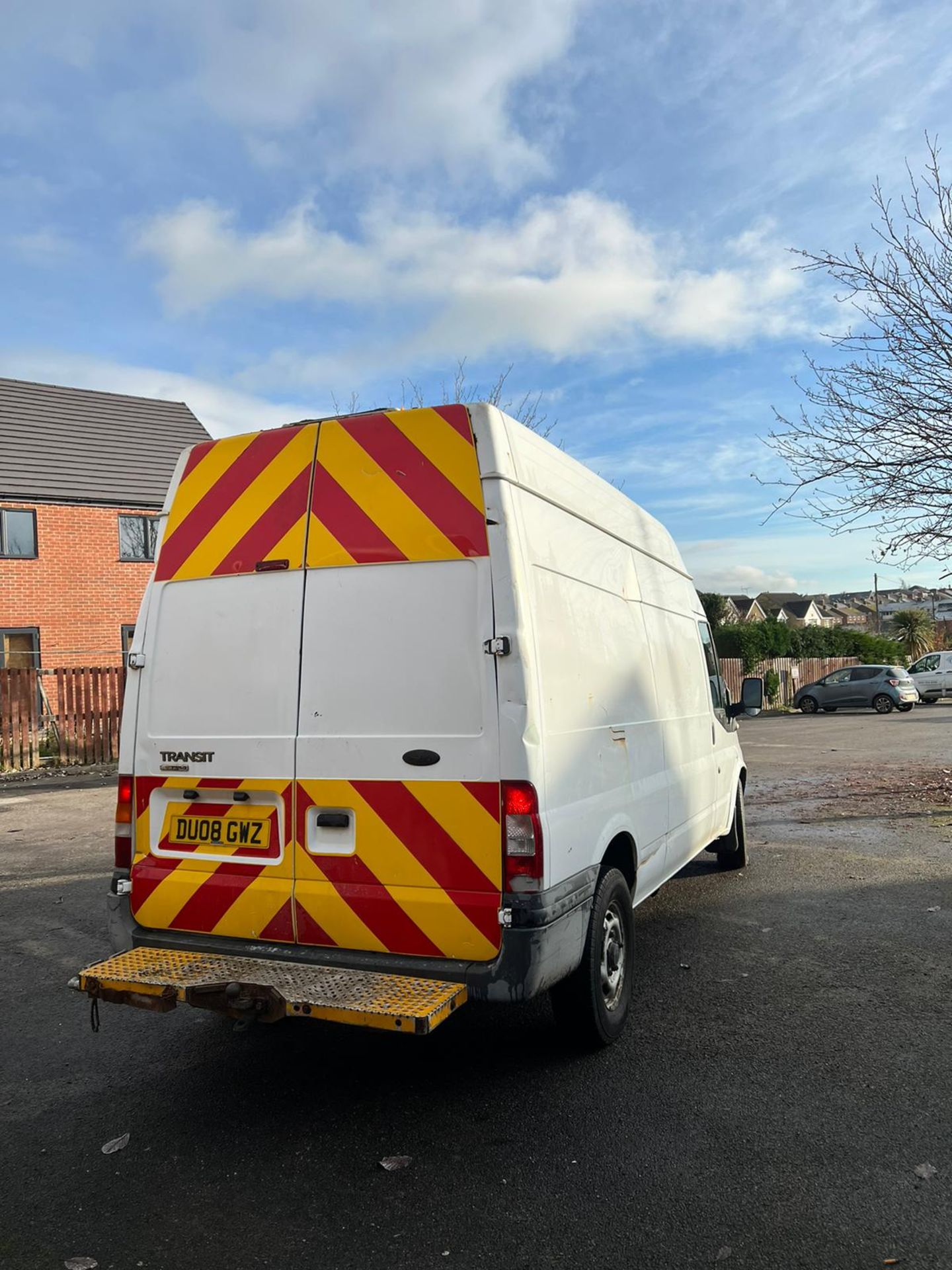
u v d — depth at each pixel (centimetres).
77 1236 293
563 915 372
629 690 495
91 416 2597
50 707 1550
